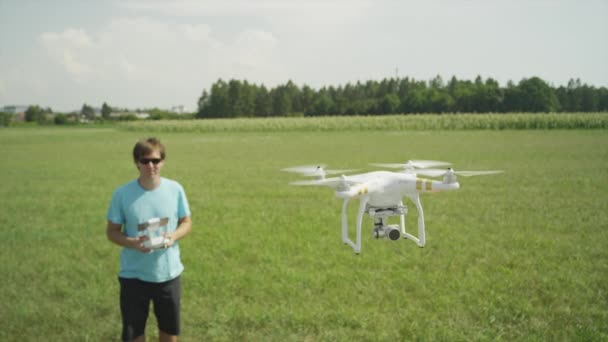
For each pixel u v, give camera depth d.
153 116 130.88
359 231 3.26
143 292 3.55
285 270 6.44
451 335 4.48
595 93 105.44
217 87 133.62
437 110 108.62
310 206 11.37
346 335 4.55
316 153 25.91
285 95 135.00
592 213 9.85
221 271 6.53
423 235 3.31
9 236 8.72
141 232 3.34
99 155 27.11
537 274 6.15
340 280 6.05
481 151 24.47
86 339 4.59
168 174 17.86
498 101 98.50
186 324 4.93
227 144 34.28
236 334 4.66
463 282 5.89
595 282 5.81
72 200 12.57
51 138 47.50
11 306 5.40
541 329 4.57
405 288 5.79
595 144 26.97
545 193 12.28
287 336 4.60
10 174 18.31
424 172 3.46
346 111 121.94
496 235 8.20
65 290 5.87
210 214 10.52
